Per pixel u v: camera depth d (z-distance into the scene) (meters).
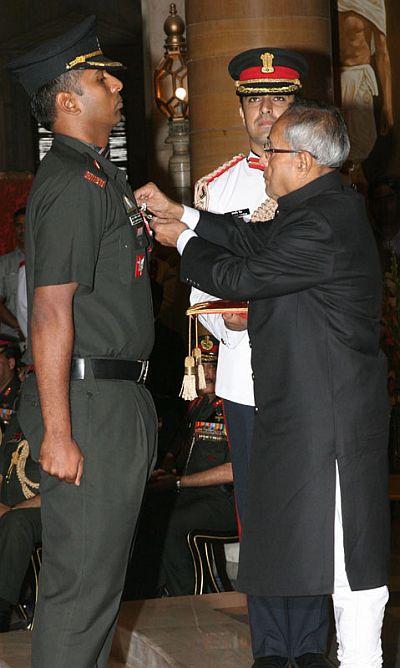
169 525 5.71
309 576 3.21
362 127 10.02
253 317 3.38
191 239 3.46
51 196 3.03
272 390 3.31
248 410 3.89
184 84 9.33
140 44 16.92
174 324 9.41
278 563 3.25
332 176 3.34
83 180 3.04
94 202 3.04
